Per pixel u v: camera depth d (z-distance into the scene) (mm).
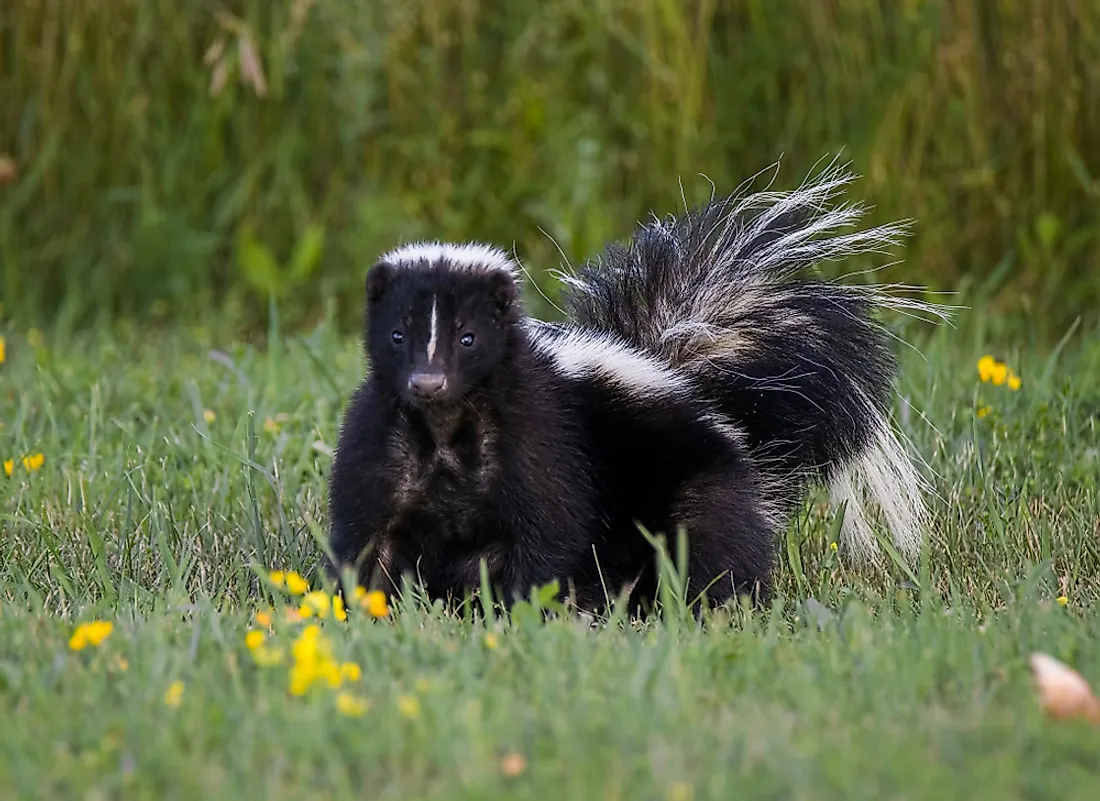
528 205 17719
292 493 11227
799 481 10992
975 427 12102
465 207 17844
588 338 10594
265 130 17875
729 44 17875
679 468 10172
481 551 9781
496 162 17891
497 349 9500
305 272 17453
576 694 6699
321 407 12516
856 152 17484
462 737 6168
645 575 10219
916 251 17391
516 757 6012
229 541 10562
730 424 10711
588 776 5762
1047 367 12961
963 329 16781
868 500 10961
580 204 17344
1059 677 6641
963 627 8086
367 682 7098
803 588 9898
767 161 17766
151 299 17656
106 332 16625
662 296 11047
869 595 9398
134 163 17719
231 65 17250
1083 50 17312
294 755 6078
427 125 17875
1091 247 17266
